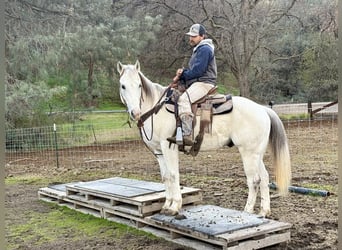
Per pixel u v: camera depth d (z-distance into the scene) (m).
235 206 5.25
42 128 12.28
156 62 16.59
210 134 4.29
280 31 17.62
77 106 14.12
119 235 4.34
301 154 8.98
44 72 12.37
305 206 5.07
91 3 14.88
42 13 13.78
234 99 4.42
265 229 3.65
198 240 3.93
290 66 18.39
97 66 14.12
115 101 17.92
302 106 15.41
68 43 12.84
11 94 11.80
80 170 8.70
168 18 16.23
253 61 17.16
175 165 4.30
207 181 6.86
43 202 6.05
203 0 15.36
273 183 6.03
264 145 4.38
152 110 4.30
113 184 5.46
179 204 4.27
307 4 17.28
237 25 15.73
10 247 4.13
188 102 4.16
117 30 13.96
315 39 17.17
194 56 4.28
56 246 4.11
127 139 13.09
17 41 12.33
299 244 3.81
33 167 9.39
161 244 4.00
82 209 5.44
